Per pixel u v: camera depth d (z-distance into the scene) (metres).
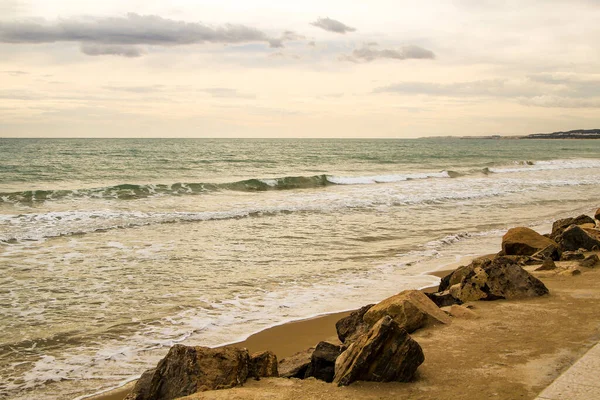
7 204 22.78
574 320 7.54
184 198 26.02
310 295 10.88
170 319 9.34
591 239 13.50
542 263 12.02
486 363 5.96
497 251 15.42
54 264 13.06
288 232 17.83
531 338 6.80
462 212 23.20
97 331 8.73
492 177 42.47
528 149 114.25
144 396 5.45
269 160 61.19
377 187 33.00
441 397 5.08
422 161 64.38
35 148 82.25
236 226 18.78
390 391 5.23
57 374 7.14
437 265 13.65
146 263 13.31
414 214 22.34
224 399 4.96
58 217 19.38
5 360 7.57
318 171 47.31
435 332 7.14
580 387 4.91
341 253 14.86
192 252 14.63
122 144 113.44
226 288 11.31
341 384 5.41
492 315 7.91
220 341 8.35
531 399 4.95
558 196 29.70
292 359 6.93
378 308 7.44
